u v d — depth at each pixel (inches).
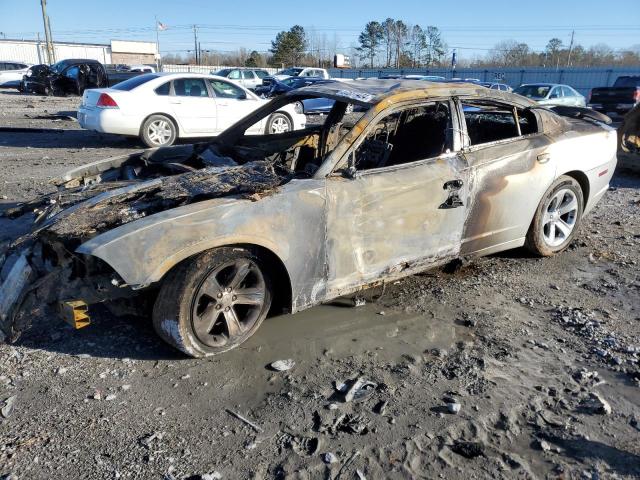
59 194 152.9
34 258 126.5
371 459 96.7
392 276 148.7
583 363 127.4
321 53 2822.3
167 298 119.5
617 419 108.0
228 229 119.3
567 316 149.9
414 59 2829.7
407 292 165.2
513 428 105.0
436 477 92.9
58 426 104.2
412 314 151.3
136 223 115.1
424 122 185.6
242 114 460.4
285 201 126.6
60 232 116.4
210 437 102.0
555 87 722.2
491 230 166.7
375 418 107.4
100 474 92.7
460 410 109.8
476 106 170.2
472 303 158.4
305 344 134.8
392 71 1817.2
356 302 155.9
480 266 186.4
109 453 97.5
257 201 123.5
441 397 114.3
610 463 96.0
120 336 137.3
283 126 416.8
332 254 135.2
